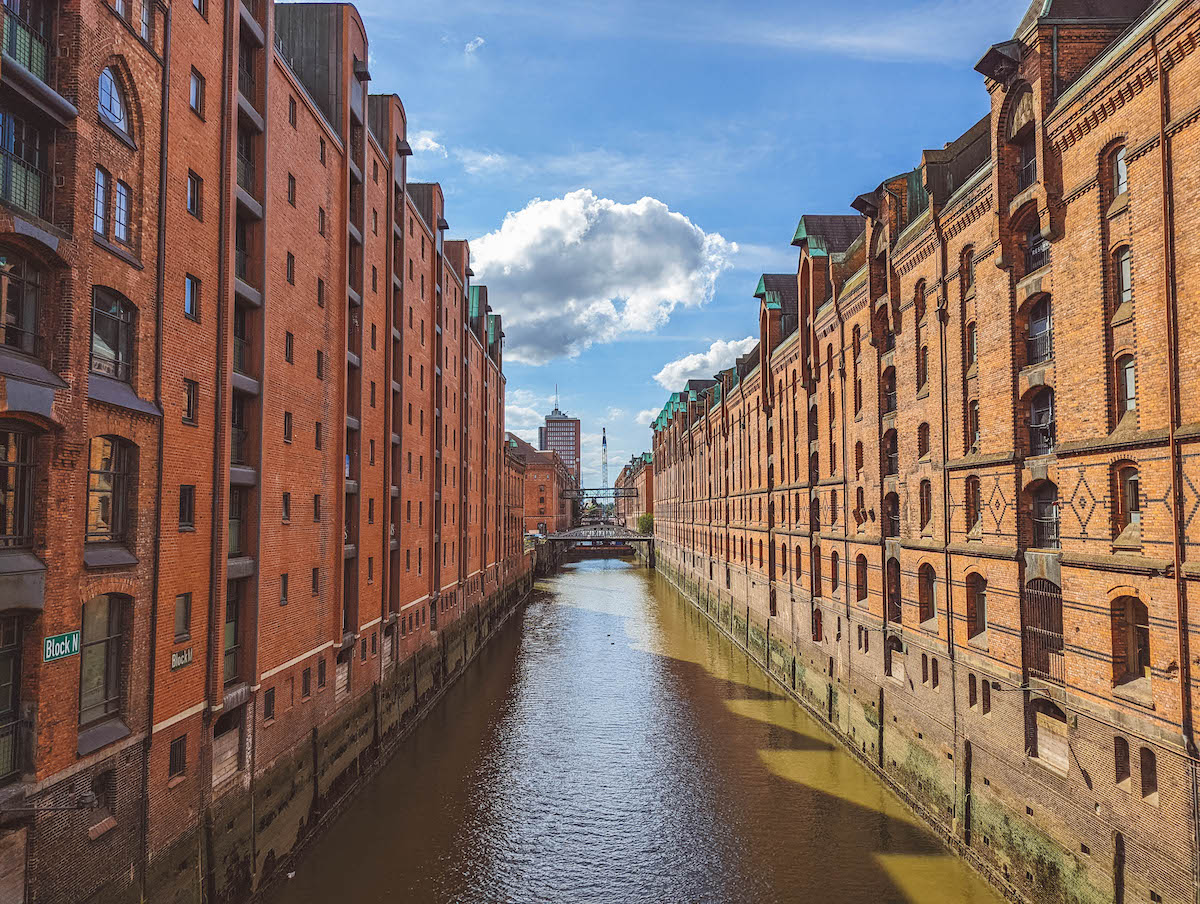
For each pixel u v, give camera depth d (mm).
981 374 18594
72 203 11719
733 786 23953
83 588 11945
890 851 19406
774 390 39688
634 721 31266
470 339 46656
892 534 24484
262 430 17969
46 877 11062
